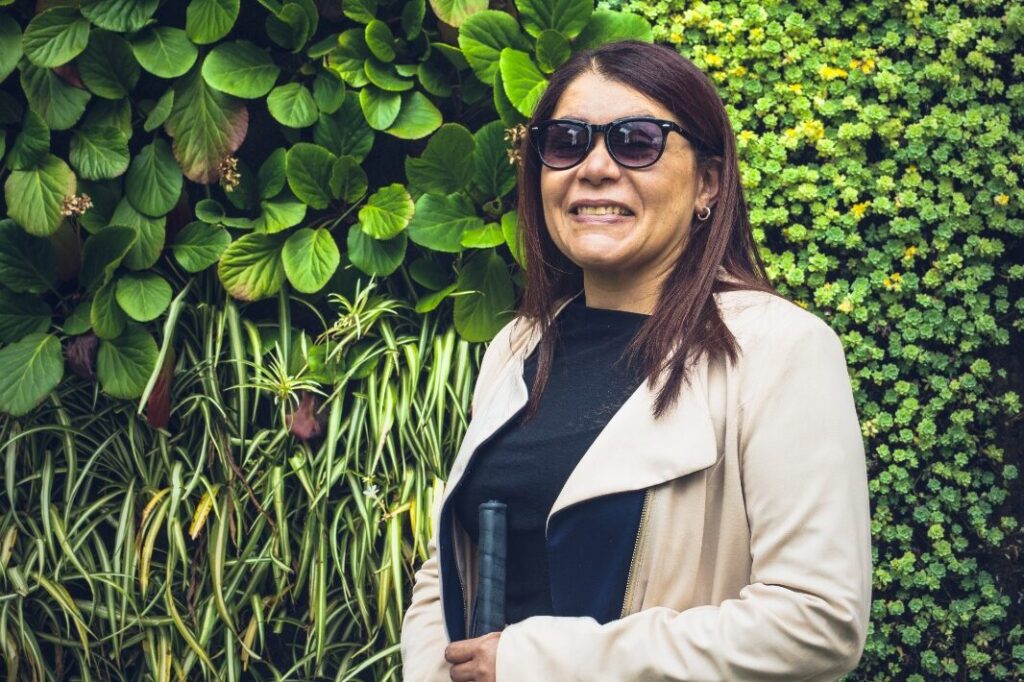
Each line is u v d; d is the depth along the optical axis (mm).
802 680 1305
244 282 2762
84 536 2623
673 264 1593
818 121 2990
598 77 1593
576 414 1519
